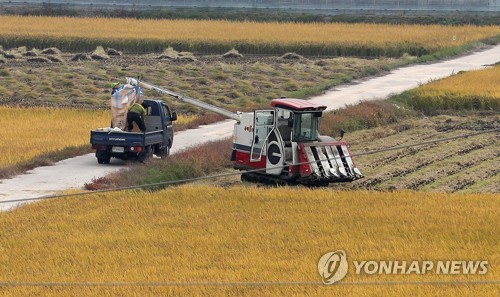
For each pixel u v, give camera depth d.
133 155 130.88
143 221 96.00
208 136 159.50
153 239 88.75
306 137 116.12
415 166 134.25
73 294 73.06
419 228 92.25
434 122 178.12
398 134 164.88
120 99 133.62
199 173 124.38
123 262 81.31
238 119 120.62
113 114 134.12
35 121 172.00
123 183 113.94
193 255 83.25
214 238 88.88
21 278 77.19
